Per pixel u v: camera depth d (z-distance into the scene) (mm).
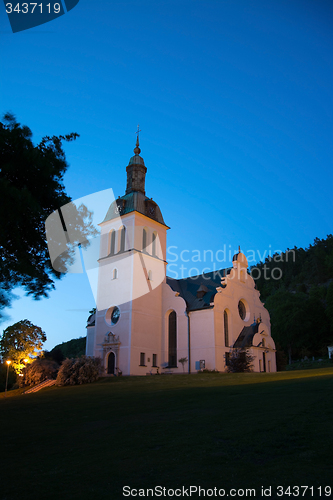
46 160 17859
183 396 22844
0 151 17109
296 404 16125
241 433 12555
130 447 12297
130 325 46875
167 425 14898
